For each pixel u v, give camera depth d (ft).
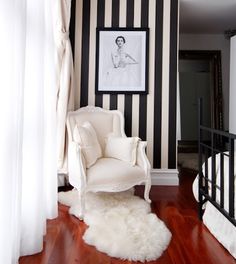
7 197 4.02
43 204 6.04
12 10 4.04
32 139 5.44
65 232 6.56
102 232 6.34
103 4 10.75
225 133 5.70
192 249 5.87
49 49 7.02
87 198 8.56
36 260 5.34
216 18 13.85
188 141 17.88
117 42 10.75
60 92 9.50
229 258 5.55
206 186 7.07
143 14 10.76
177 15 10.73
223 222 6.19
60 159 9.43
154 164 10.98
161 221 7.10
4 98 4.00
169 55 10.78
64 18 9.39
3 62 3.96
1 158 3.98
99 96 10.91
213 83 16.72
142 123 10.94
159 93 10.86
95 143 8.47
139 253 5.54
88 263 5.27
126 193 9.27
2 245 3.99
